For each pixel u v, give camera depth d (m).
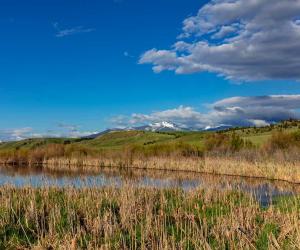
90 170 80.00
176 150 101.81
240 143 101.81
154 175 64.50
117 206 25.98
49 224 19.88
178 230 20.34
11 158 112.00
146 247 17.39
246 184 51.03
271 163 66.69
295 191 42.97
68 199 25.67
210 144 103.62
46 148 115.06
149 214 22.28
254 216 22.45
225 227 19.19
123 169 83.75
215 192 32.53
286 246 16.48
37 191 32.41
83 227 20.27
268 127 162.75
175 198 30.66
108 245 17.05
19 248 17.52
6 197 26.98
